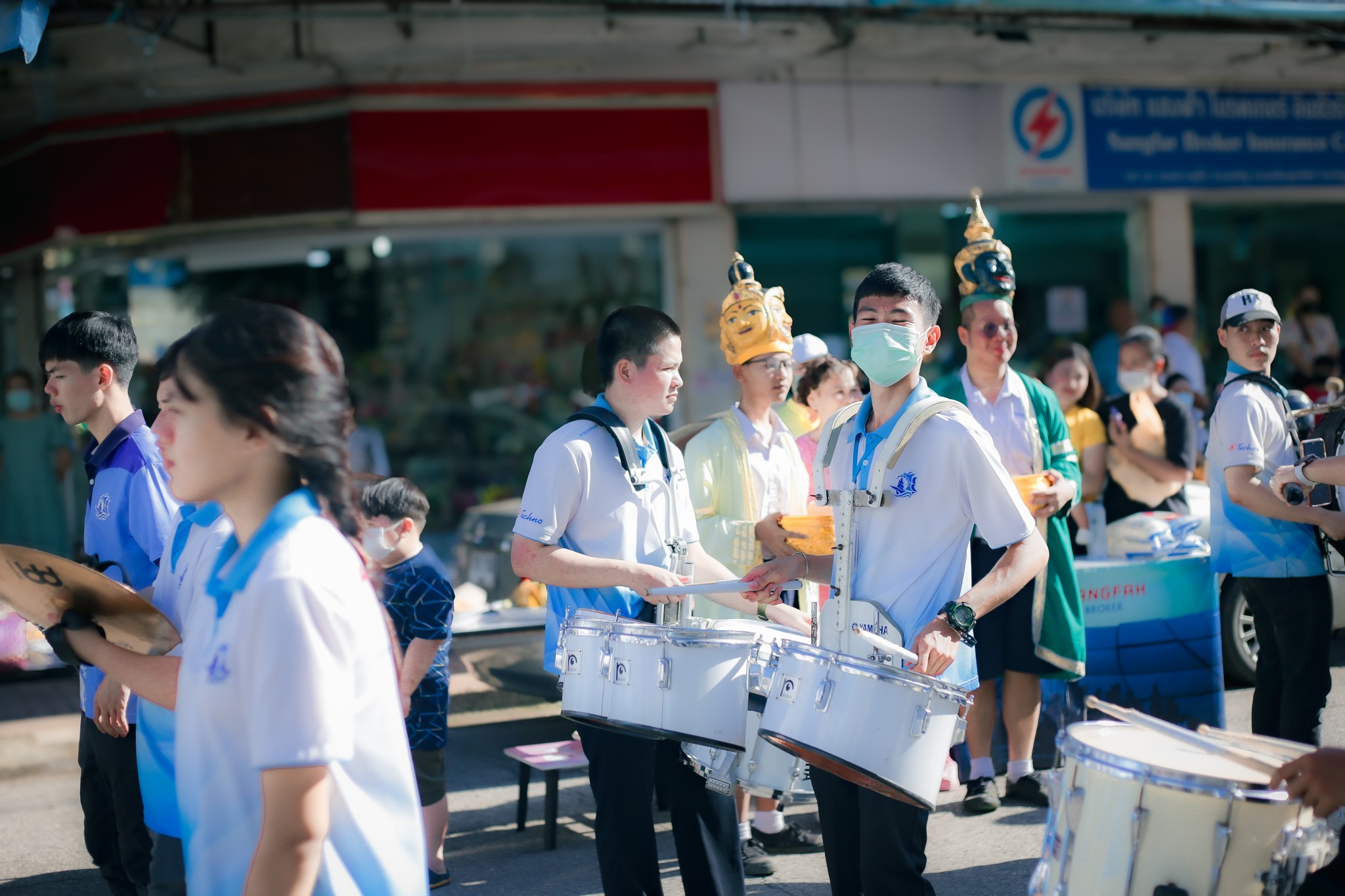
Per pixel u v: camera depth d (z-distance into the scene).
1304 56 11.58
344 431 1.94
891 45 10.46
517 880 4.36
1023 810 4.79
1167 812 2.38
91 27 8.33
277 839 1.75
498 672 6.30
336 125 10.24
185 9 8.48
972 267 4.88
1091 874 2.48
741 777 3.50
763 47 10.30
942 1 9.25
